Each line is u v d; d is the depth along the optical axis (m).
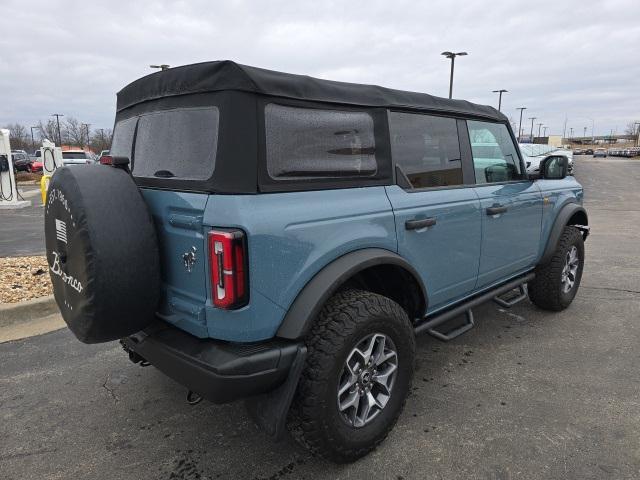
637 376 3.57
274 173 2.34
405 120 3.11
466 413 3.11
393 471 2.58
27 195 19.91
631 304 5.18
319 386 2.37
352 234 2.58
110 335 2.36
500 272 3.97
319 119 2.56
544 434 2.87
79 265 2.27
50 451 2.79
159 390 3.48
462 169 3.58
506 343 4.20
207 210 2.19
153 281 2.37
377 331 2.60
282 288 2.29
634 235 9.40
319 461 2.68
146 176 2.74
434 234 3.16
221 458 2.72
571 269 5.00
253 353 2.23
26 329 4.59
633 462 2.60
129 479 2.56
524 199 4.11
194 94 2.42
